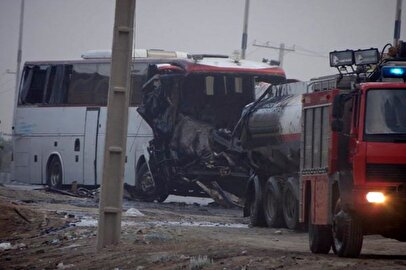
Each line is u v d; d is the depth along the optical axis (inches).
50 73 6112.2
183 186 5142.7
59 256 2871.6
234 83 5093.5
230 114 5078.7
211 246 2672.2
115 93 2837.1
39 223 3742.6
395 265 2073.1
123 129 2842.0
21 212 3865.7
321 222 2645.2
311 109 2888.8
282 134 3941.9
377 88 2384.4
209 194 5068.9
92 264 2608.3
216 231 3563.0
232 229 3779.5
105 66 5812.0
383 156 2317.9
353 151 2385.6
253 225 4146.2
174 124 5083.7
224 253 2470.5
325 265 2089.1
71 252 2908.5
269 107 4119.1
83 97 5895.7
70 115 5964.6
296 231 3774.6
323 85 2920.8
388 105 2368.4
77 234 3341.5
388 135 2336.4
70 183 5984.3
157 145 5191.9
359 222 2374.5
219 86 5083.7
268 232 3700.8
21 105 6309.1
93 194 5615.2
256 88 4640.8
